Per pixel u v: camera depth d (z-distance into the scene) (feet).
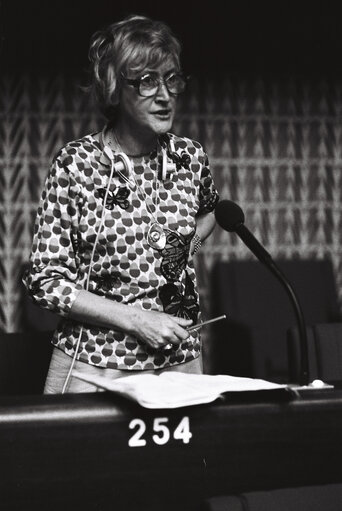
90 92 11.71
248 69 30.37
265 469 8.73
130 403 8.37
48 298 10.63
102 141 11.33
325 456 8.91
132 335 10.69
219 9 29.96
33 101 28.81
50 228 10.96
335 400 8.94
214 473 8.57
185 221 11.53
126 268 11.09
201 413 8.55
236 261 26.96
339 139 31.07
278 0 30.25
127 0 29.09
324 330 15.21
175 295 11.27
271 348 25.66
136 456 8.34
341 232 31.12
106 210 11.12
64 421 8.16
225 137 30.32
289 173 30.78
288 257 30.81
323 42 30.73
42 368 14.97
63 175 11.03
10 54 28.55
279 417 8.77
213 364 29.37
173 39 11.11
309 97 30.83
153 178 11.53
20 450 8.05
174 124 29.99
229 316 26.30
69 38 28.86
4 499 8.01
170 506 8.45
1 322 28.45
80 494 8.20
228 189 30.45
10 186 28.73
